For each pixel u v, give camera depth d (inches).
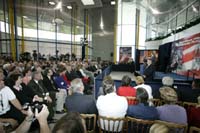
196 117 75.6
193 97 122.6
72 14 514.3
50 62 285.7
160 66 364.2
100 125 83.6
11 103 103.0
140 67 356.8
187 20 330.3
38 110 45.0
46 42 504.7
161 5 359.9
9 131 83.1
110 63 432.8
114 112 79.4
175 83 138.5
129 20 426.3
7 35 393.7
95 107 85.1
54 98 145.2
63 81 186.2
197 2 284.8
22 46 422.6
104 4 546.9
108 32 589.0
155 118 74.3
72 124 24.4
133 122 75.9
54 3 393.4
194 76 214.5
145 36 491.5
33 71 157.9
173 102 80.3
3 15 394.0
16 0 378.0
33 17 477.7
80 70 254.4
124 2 418.3
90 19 588.7
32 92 132.0
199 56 216.8
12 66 189.5
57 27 537.0
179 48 296.0
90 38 601.6
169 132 41.0
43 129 42.2
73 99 84.8
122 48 435.5
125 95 107.4
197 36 226.4
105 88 95.3
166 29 466.6
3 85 104.3
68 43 557.9
